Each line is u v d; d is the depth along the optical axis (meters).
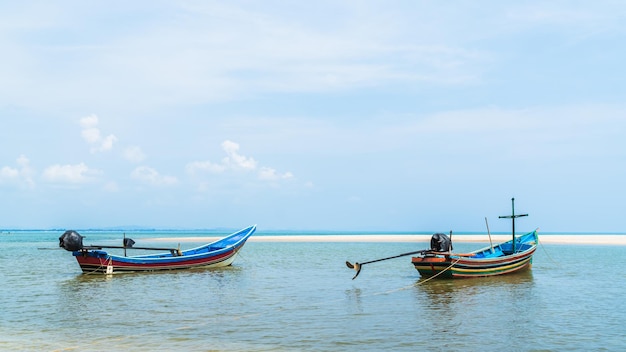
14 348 15.07
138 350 14.73
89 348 15.03
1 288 28.16
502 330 17.14
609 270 37.19
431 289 27.27
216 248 41.59
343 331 17.09
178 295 25.42
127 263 34.62
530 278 31.92
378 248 72.50
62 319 19.38
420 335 16.45
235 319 19.30
